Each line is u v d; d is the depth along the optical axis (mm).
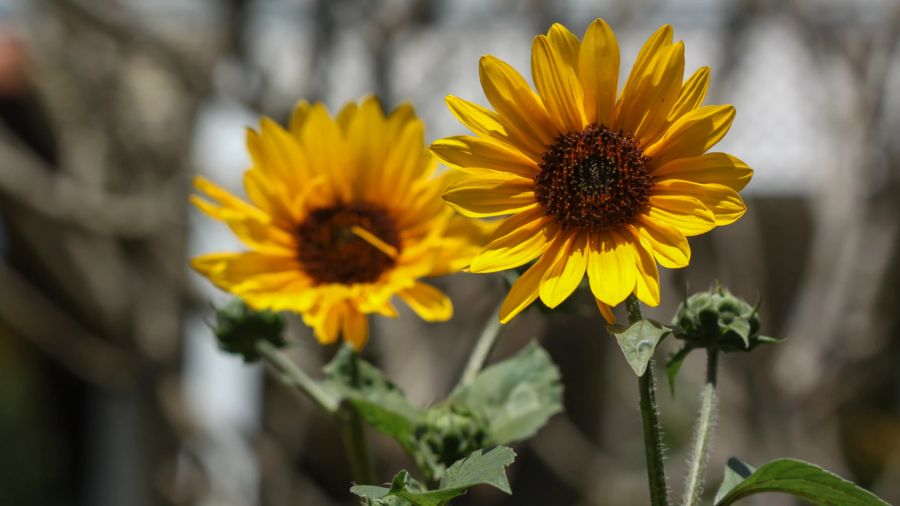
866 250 7348
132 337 7484
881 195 7359
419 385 6840
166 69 6809
